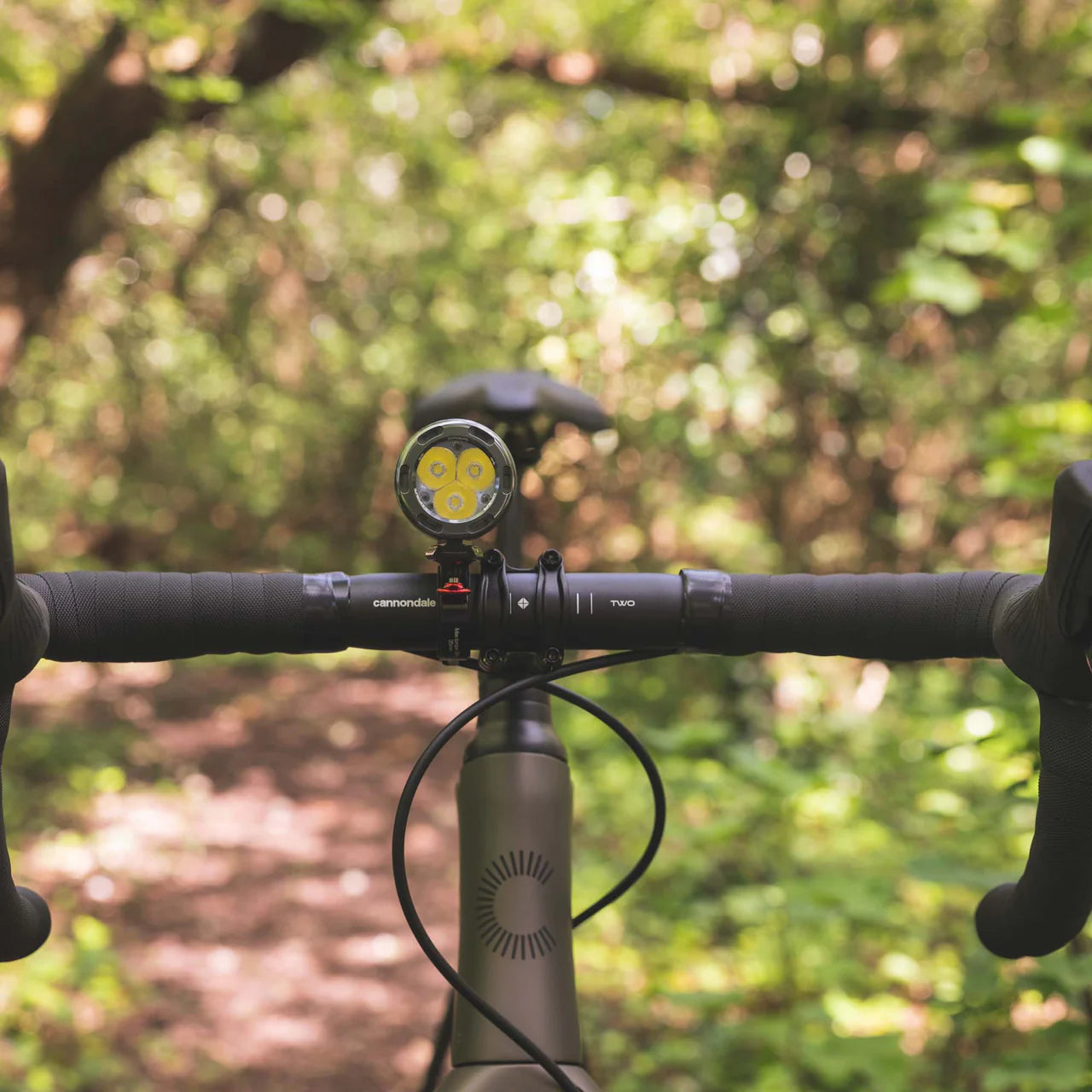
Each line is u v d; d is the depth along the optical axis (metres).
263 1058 3.75
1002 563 5.36
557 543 8.61
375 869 5.44
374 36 6.78
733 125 7.77
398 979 4.35
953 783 4.08
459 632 1.15
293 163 10.98
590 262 7.64
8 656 0.93
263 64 6.07
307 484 13.35
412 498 1.08
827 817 4.25
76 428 12.41
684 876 4.31
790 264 7.84
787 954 3.53
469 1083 1.14
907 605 1.14
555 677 1.17
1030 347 6.94
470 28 7.27
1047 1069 2.05
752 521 8.37
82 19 6.30
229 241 12.05
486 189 10.35
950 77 6.90
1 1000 3.66
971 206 3.67
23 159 5.78
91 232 9.32
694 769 4.28
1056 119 3.53
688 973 3.76
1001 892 1.11
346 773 7.11
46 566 11.51
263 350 12.81
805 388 8.01
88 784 6.42
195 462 12.99
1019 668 1.00
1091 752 0.97
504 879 1.24
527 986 1.19
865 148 7.58
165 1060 3.67
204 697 8.85
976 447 3.27
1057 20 5.99
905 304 7.57
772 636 1.17
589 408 1.45
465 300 10.95
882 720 5.53
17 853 5.27
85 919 4.44
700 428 7.94
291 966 4.41
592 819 5.18
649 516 8.35
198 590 1.12
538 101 8.62
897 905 3.66
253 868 5.40
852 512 8.05
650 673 6.79
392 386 12.61
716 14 7.25
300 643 1.15
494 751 1.28
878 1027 3.07
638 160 8.26
